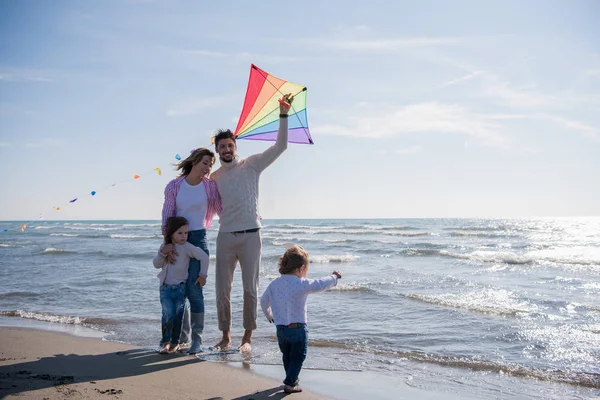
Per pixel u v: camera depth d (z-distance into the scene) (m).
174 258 4.39
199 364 4.04
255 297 4.70
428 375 3.88
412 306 6.94
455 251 19.88
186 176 4.59
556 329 5.48
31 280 10.42
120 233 43.47
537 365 4.16
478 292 8.25
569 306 6.88
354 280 10.05
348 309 6.78
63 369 3.80
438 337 5.18
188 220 4.52
